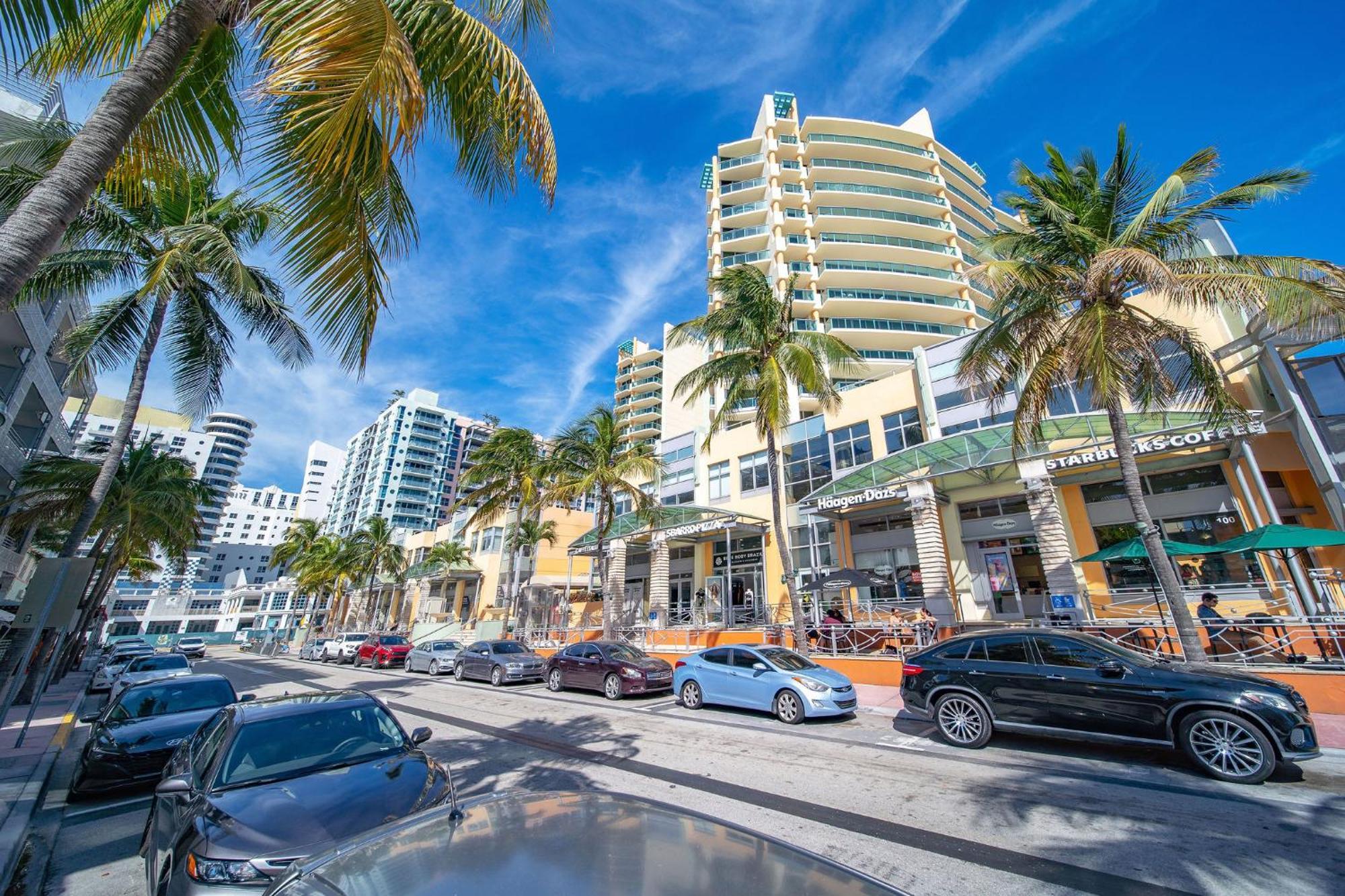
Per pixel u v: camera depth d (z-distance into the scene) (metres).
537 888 1.58
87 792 6.71
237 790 4.14
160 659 17.05
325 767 4.57
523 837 1.95
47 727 11.74
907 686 8.85
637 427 76.94
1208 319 14.93
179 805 4.26
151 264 11.52
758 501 25.00
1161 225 10.22
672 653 19.08
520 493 27.98
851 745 8.50
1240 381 14.44
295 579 76.06
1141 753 7.35
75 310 22.58
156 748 7.09
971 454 16.16
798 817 5.53
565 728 10.38
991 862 4.45
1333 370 12.40
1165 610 13.76
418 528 105.62
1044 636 7.97
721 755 8.05
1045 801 5.74
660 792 6.37
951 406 19.20
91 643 50.25
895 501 18.36
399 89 3.09
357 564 50.66
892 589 19.08
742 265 16.17
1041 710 7.50
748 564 24.23
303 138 3.54
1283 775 6.27
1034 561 16.56
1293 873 4.07
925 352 20.38
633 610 25.78
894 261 49.09
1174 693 6.62
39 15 3.69
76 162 3.25
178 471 21.42
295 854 3.46
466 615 44.00
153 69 3.61
